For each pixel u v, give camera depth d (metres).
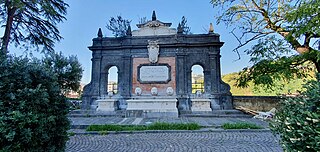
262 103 17.27
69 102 4.10
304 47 11.70
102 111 16.83
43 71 3.65
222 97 17.53
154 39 18.94
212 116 15.45
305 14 8.78
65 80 18.45
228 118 14.62
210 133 8.81
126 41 19.09
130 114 15.77
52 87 3.66
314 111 2.54
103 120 13.59
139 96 17.92
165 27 19.16
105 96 18.42
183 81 17.88
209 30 18.92
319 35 9.41
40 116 3.25
